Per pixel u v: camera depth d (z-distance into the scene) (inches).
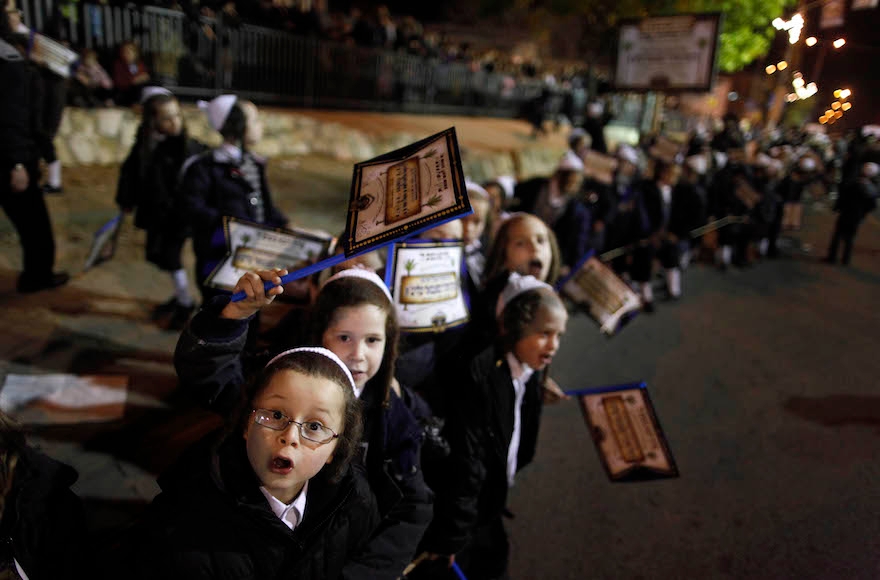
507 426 92.0
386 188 57.9
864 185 396.2
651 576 122.1
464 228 137.3
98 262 201.6
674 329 267.6
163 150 163.0
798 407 203.8
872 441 183.8
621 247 273.3
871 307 332.8
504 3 954.7
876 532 140.6
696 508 144.5
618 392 106.5
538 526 133.3
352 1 823.1
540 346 90.4
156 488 116.2
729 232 365.1
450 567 97.8
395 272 100.5
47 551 60.7
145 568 56.6
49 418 128.5
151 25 337.4
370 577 69.8
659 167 270.1
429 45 604.7
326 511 61.2
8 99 151.2
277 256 99.7
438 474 91.0
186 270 220.2
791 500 150.6
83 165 299.4
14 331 157.5
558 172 209.6
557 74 942.4
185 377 67.7
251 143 149.9
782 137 602.2
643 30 354.0
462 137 547.8
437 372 102.5
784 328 286.0
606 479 152.3
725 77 837.8
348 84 500.4
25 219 168.7
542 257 122.8
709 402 200.8
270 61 422.6
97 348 159.0
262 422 56.2
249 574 57.2
